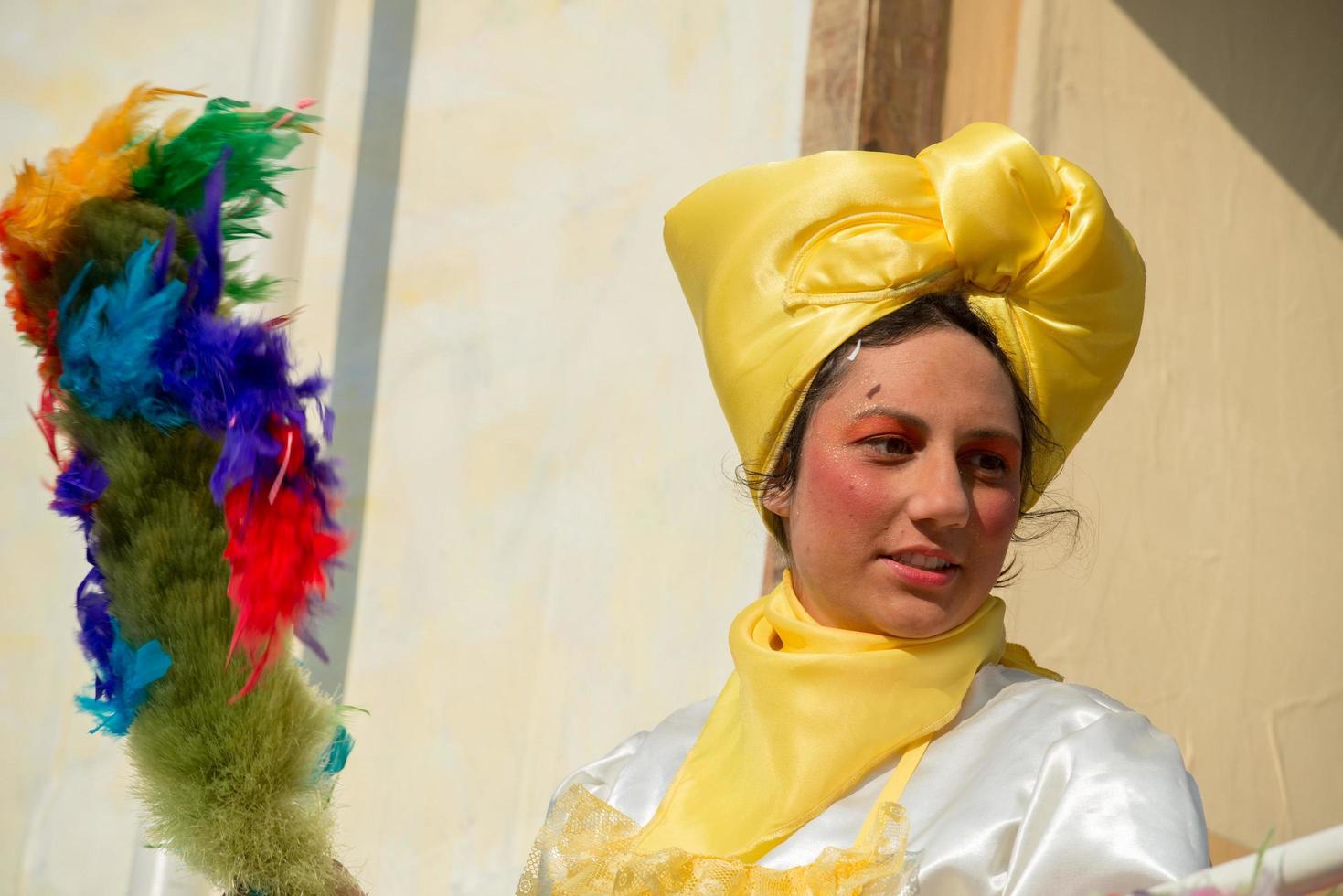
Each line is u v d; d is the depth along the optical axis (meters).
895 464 1.81
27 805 4.43
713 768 1.95
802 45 3.61
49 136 4.90
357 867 3.96
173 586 1.80
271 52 4.12
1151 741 1.69
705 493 3.60
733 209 2.06
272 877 1.76
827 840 1.73
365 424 4.26
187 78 4.76
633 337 3.85
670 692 3.54
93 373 1.81
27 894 4.36
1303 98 4.04
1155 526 3.61
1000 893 1.61
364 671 4.10
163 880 3.40
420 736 3.96
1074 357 1.94
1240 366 3.79
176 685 1.78
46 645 4.54
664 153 3.88
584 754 3.66
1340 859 1.24
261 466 1.76
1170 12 3.87
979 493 1.81
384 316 4.30
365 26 4.50
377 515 4.18
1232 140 3.91
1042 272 1.90
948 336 1.84
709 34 3.83
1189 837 1.54
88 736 4.42
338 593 4.18
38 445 4.67
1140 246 3.73
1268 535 3.74
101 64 4.90
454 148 4.31
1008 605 3.42
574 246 4.02
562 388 3.95
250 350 1.78
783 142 3.59
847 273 1.89
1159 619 3.56
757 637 2.02
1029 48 3.64
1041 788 1.64
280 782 1.78
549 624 3.81
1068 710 1.75
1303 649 3.71
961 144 1.96
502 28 4.31
